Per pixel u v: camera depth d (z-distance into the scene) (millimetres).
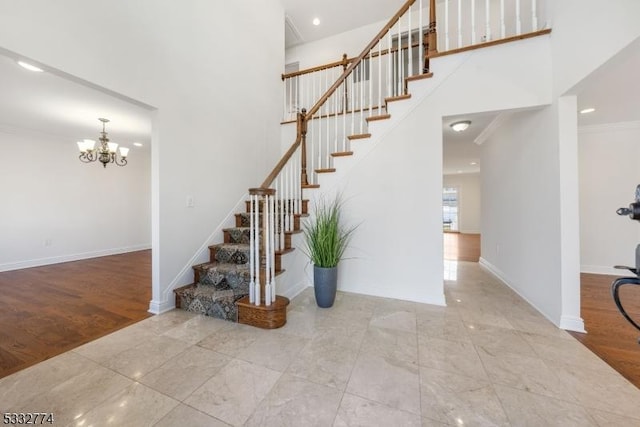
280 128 4355
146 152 6211
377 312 2453
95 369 1605
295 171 3299
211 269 2650
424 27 4516
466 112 2467
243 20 3502
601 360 1685
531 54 2262
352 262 2975
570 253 2094
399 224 2771
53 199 4664
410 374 1562
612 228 3771
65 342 1919
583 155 3842
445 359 1710
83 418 1242
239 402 1346
